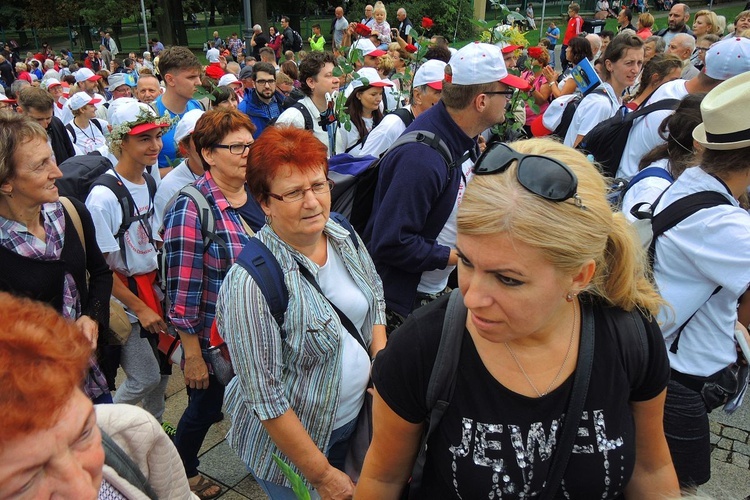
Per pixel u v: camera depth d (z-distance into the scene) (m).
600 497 1.23
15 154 2.01
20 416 0.73
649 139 3.38
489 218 1.01
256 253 1.85
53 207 2.26
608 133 3.60
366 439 2.09
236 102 6.90
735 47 3.43
